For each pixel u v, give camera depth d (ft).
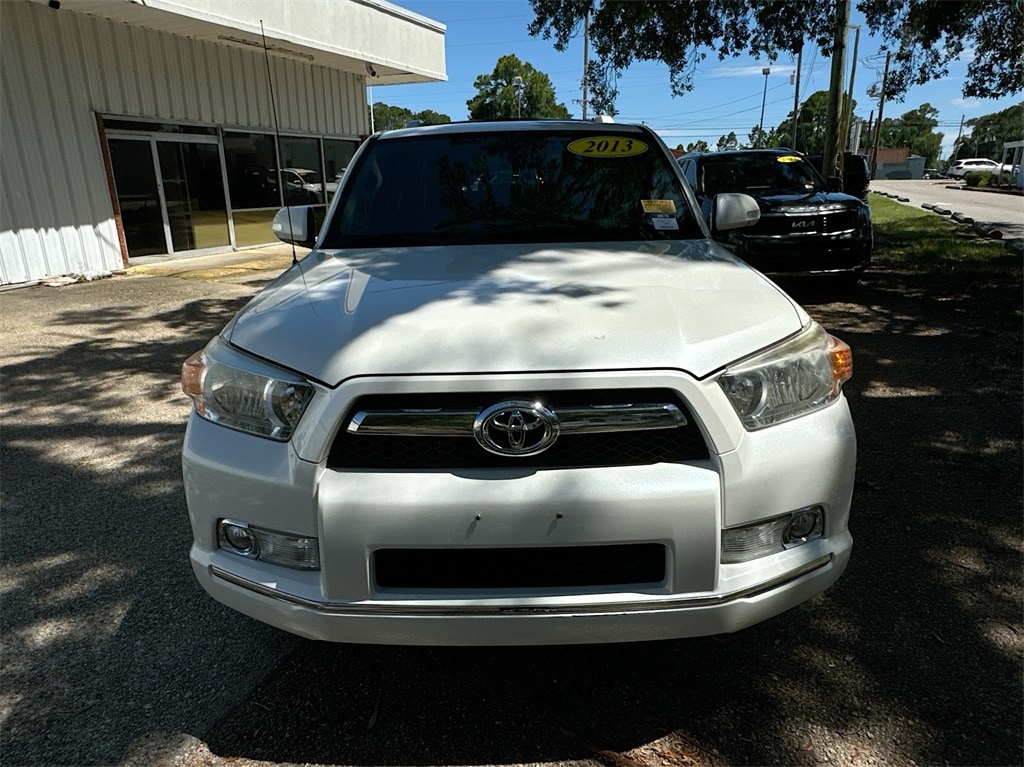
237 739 6.71
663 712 6.98
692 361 6.05
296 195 49.85
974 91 31.14
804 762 6.36
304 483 6.01
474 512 5.80
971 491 11.21
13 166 31.81
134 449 13.74
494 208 10.46
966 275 29.37
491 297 7.11
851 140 135.64
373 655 7.87
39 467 12.91
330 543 5.93
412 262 8.70
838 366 7.04
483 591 6.05
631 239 9.94
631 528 5.87
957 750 6.42
